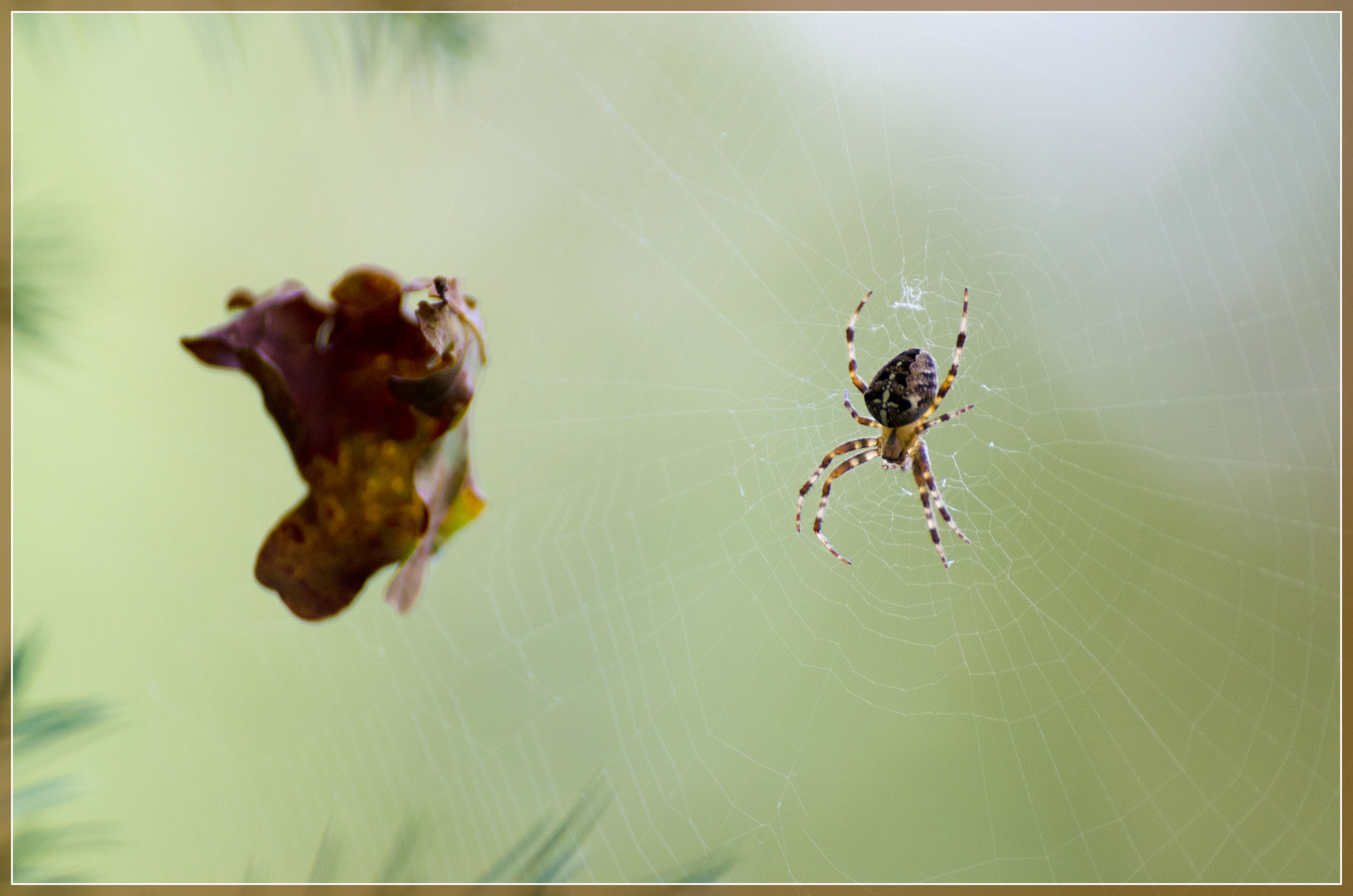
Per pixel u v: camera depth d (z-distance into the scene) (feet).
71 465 1.54
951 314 1.63
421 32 0.99
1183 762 1.61
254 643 1.58
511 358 1.63
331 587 0.69
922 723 1.63
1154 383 1.62
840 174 1.63
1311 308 1.60
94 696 0.66
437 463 0.72
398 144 1.61
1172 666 1.62
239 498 1.59
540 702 1.61
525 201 1.63
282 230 1.59
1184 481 1.62
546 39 1.60
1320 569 1.60
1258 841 1.58
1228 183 1.62
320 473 0.69
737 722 1.63
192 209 1.58
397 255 1.61
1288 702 1.60
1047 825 1.60
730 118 1.63
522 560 1.63
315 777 1.55
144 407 1.57
